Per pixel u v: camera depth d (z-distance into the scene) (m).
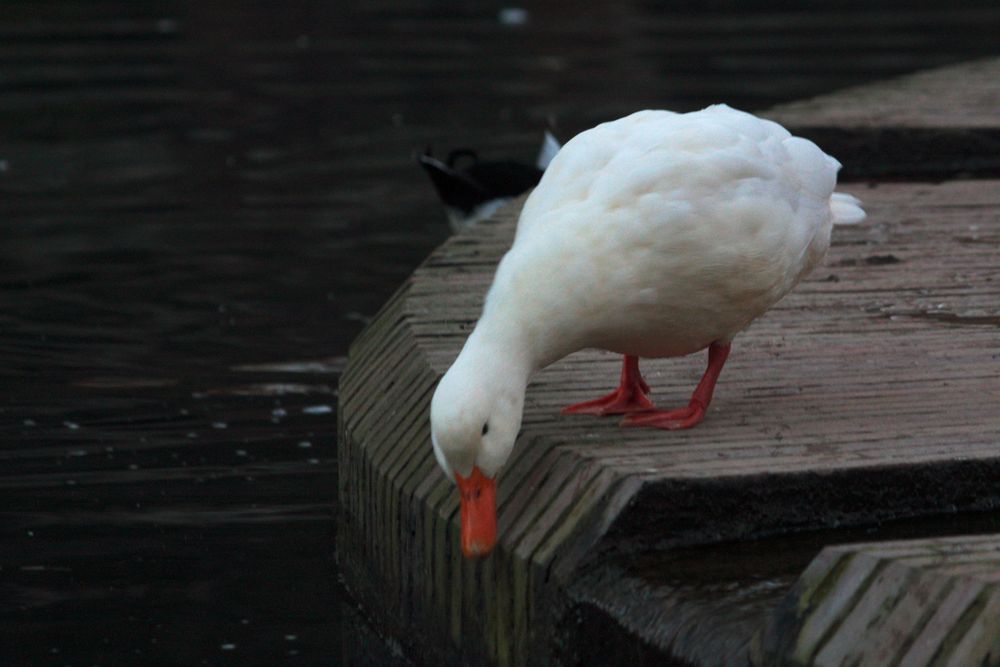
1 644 8.43
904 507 7.45
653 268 7.38
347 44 32.59
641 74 29.12
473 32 34.25
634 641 6.67
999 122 17.00
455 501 8.06
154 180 21.25
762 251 7.61
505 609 7.57
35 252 17.64
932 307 10.43
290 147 23.34
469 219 17.61
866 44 32.31
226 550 9.78
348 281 16.61
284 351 14.19
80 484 10.87
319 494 10.72
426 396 9.07
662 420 8.05
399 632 8.77
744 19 36.59
